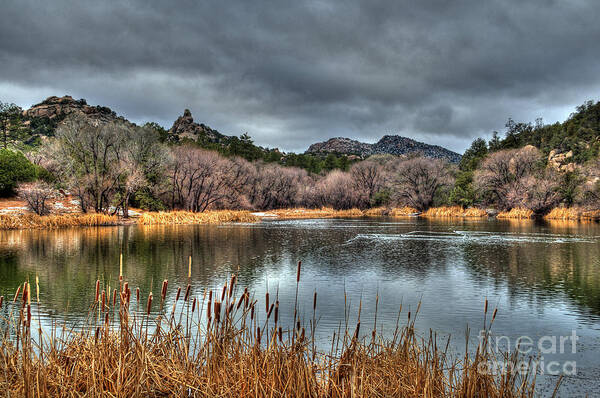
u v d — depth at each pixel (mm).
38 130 136625
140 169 52531
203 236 32344
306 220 56750
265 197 83000
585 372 7254
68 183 46812
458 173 86250
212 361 5352
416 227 42938
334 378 5395
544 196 61625
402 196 76938
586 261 20094
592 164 58969
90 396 4766
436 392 5242
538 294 13414
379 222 52094
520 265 19125
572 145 91000
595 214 55281
